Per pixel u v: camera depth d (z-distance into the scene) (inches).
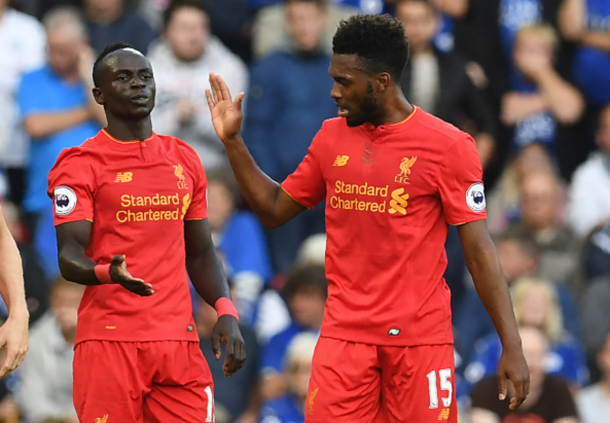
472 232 670.5
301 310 1153.4
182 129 1347.2
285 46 1412.4
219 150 1365.7
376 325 670.5
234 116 703.1
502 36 1508.4
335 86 677.3
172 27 1349.7
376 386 681.0
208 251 717.3
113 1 1427.2
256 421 1129.4
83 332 682.8
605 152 1409.9
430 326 674.8
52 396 1112.2
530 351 1091.9
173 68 1353.3
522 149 1422.2
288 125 1341.0
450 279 1332.4
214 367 1131.3
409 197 669.9
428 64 1371.8
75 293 1112.8
